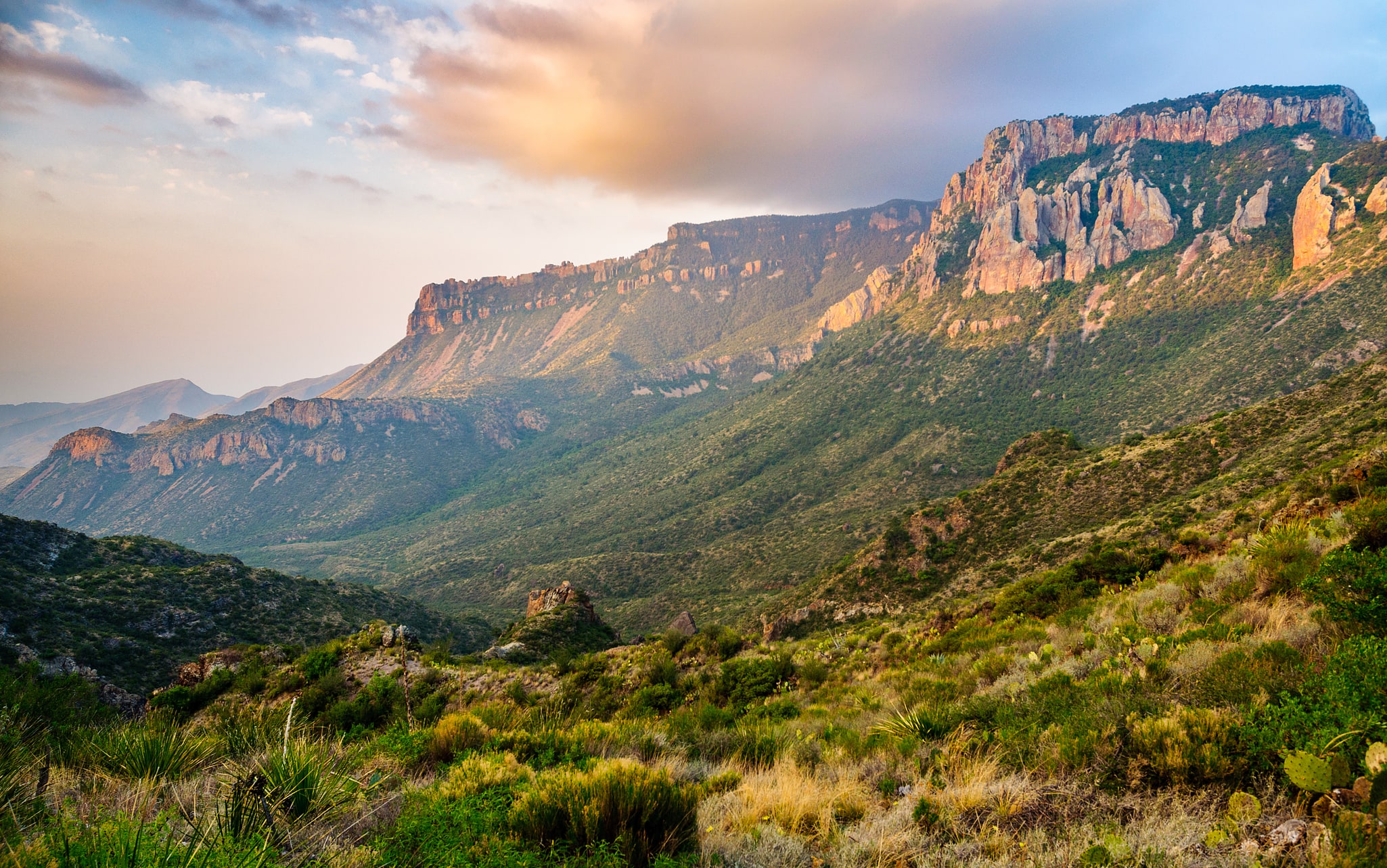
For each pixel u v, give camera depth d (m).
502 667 27.00
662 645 27.39
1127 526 47.28
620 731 9.76
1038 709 6.80
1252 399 129.12
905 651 17.47
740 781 7.04
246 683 24.12
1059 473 70.56
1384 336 120.31
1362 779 3.39
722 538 167.88
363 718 18.77
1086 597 16.44
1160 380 163.50
